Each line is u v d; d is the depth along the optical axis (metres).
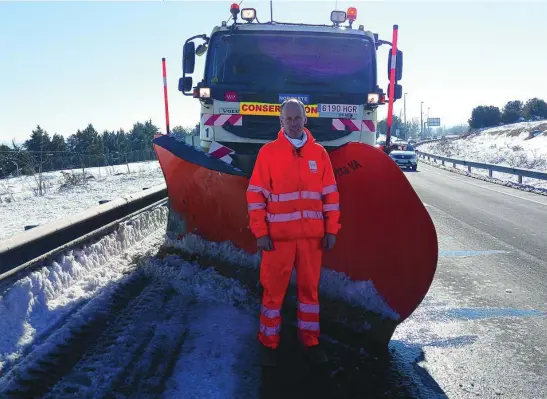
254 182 3.59
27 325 3.65
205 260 4.90
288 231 3.55
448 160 30.34
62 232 4.53
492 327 4.36
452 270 6.23
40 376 3.12
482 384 3.37
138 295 4.62
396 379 3.41
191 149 4.79
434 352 3.85
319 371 3.45
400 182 3.84
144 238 6.52
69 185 15.92
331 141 6.56
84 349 3.54
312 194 3.59
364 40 6.80
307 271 3.63
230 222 4.73
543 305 4.94
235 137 6.51
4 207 11.08
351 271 4.16
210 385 3.17
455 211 11.53
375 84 6.78
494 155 39.53
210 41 6.83
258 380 3.29
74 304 4.15
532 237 8.43
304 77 6.71
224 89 6.53
